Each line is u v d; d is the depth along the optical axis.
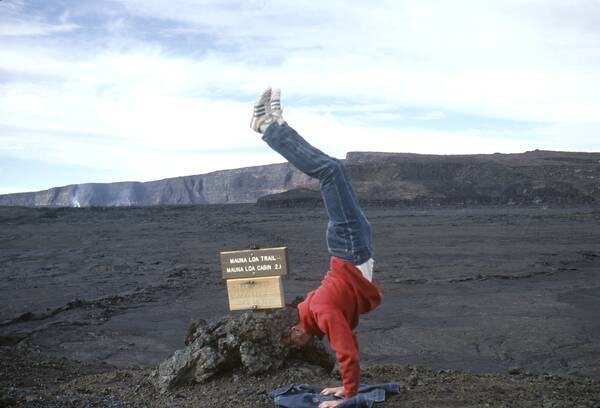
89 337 14.20
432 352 12.37
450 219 49.81
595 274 23.61
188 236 41.94
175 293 20.42
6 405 4.62
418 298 18.66
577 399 5.07
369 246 4.46
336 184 4.38
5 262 30.33
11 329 15.16
